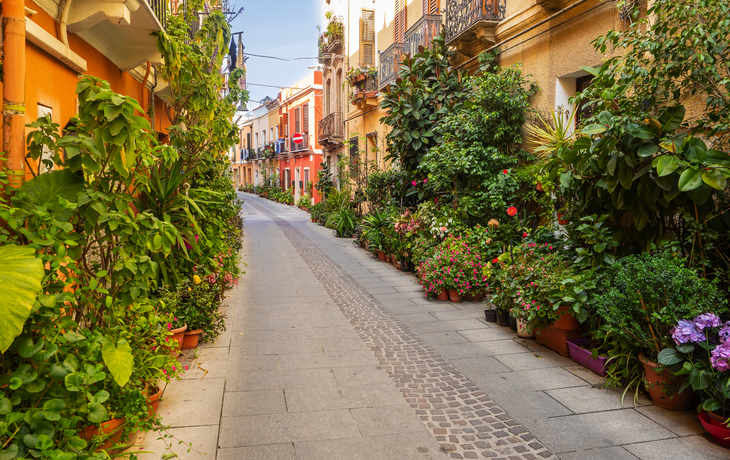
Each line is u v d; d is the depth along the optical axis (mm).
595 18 6473
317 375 4473
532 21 7910
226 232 9508
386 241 10773
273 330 5848
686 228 4180
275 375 4461
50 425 2164
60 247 2453
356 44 19281
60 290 2479
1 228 2418
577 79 7336
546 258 5281
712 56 4086
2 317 1979
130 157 2869
